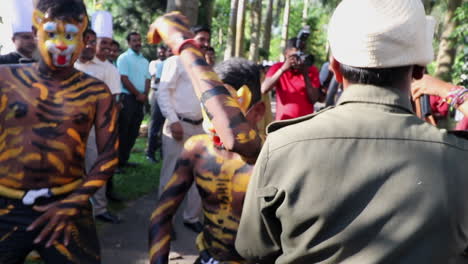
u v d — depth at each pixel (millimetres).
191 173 2014
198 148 1981
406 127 1164
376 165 1117
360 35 1152
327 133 1164
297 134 1192
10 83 2227
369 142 1143
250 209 1265
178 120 4047
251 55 15547
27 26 3285
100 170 2295
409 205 1091
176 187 2004
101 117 2381
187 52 1697
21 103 2211
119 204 5000
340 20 1211
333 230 1122
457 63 6406
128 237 4148
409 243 1079
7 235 2201
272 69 5188
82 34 2271
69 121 2275
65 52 2188
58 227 2158
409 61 1157
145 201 5172
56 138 2252
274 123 1275
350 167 1125
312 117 1259
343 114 1205
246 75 1996
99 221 4434
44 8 2170
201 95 1606
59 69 2266
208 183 1915
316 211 1120
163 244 1918
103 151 2350
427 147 1141
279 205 1193
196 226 4332
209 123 1870
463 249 1139
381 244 1088
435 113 2709
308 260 1166
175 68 4027
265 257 1309
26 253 2281
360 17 1159
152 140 7051
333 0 18969
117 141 2402
